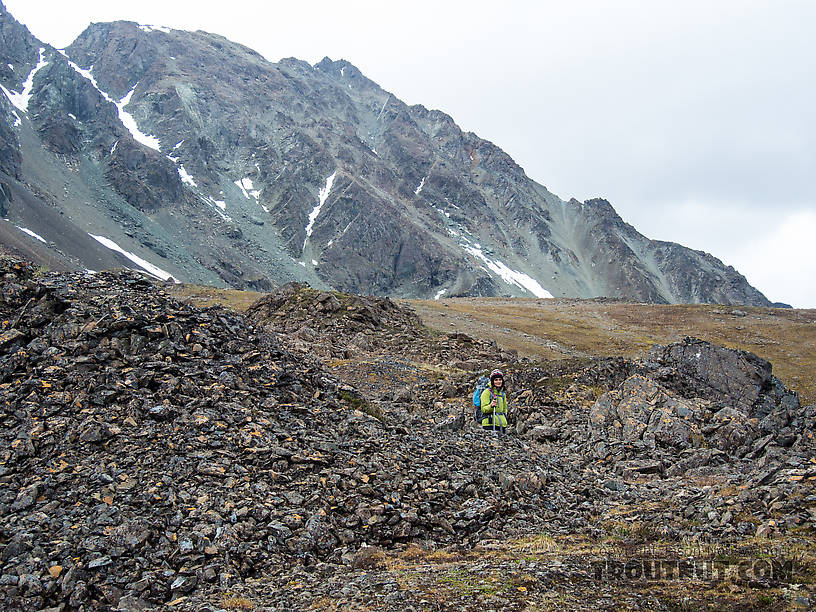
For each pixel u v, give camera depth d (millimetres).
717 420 22109
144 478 12578
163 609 9719
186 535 11305
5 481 12133
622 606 9125
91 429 13539
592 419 24609
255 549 11398
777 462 16297
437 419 22688
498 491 15180
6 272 18531
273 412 16031
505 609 9000
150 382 15570
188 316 18766
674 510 14648
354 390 19312
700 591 9578
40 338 16266
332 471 14008
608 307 104125
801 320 89688
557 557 11430
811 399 55094
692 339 36594
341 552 11914
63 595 9953
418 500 13953
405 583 10156
